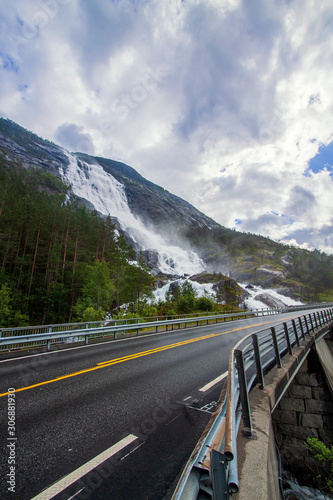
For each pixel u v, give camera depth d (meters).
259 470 2.30
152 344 11.68
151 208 177.75
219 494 1.61
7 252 38.62
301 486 7.49
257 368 4.61
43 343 11.40
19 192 61.53
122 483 2.75
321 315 15.52
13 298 34.59
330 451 7.21
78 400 5.07
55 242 43.03
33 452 3.28
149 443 3.57
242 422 3.37
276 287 96.06
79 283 40.69
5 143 147.38
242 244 156.62
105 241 54.59
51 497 2.51
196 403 4.99
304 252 143.88
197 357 9.01
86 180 156.62
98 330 12.50
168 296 47.09
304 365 9.43
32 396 5.25
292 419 8.51
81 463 3.08
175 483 2.76
